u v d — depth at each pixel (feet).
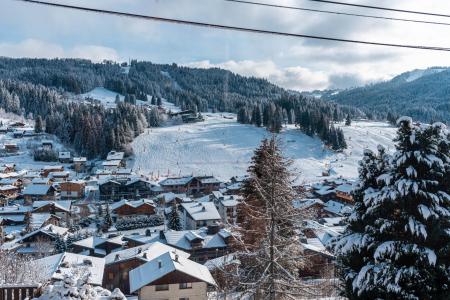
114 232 255.91
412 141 44.73
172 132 597.52
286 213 58.03
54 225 243.40
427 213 43.16
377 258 45.52
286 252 58.39
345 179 399.85
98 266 135.54
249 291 57.11
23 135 571.28
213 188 395.75
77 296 46.52
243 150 535.19
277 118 599.98
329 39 25.59
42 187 344.28
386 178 46.26
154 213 292.61
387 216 47.37
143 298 112.37
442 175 45.19
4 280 90.53
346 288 51.65
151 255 148.66
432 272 44.14
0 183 352.69
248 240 74.02
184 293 113.91
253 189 81.66
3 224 263.70
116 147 513.86
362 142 589.73
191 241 185.26
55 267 125.08
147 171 469.57
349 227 53.31
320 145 559.79
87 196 366.84
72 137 561.43
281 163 71.56
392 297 43.98
